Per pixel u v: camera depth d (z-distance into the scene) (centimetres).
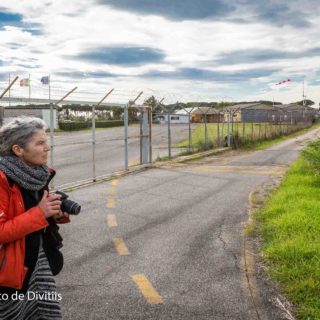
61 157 1911
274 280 482
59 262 280
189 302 439
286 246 560
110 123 3119
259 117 5066
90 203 930
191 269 532
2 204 245
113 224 752
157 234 690
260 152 2359
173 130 4228
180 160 1842
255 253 584
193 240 655
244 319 402
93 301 441
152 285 482
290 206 816
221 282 489
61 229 716
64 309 423
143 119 1584
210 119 5238
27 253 256
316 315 390
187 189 1116
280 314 407
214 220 780
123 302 439
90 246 627
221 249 609
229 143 2580
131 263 555
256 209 865
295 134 4681
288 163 1794
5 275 243
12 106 932
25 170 251
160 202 945
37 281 263
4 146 256
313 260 515
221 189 1117
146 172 1464
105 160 1823
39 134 260
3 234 238
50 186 1109
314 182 1137
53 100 1009
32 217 245
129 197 1001
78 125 1563
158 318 406
